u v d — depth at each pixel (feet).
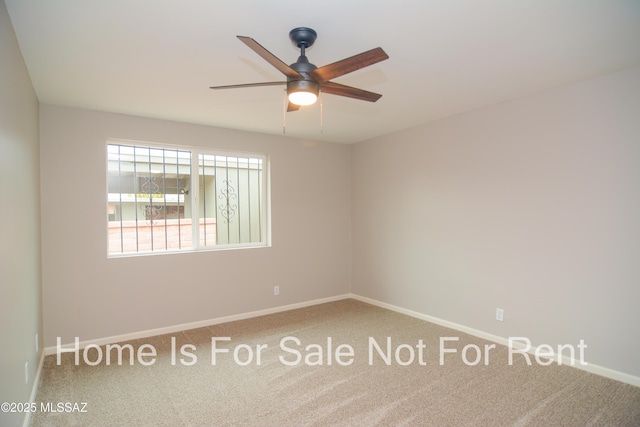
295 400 7.98
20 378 6.61
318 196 16.26
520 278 10.62
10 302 5.88
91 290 11.12
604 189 8.86
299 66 6.30
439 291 13.07
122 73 8.32
